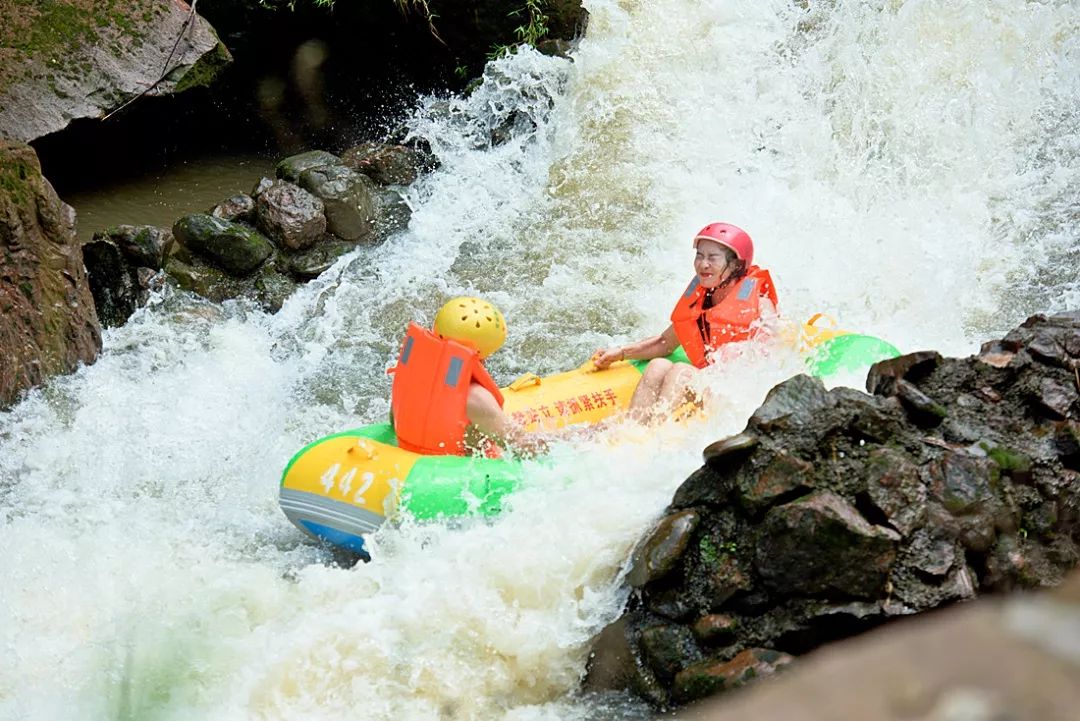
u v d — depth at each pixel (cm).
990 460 764
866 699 129
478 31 1842
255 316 1455
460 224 1633
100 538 1055
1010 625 129
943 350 1331
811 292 1448
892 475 755
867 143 1719
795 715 129
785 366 1091
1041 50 1770
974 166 1664
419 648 852
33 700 853
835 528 733
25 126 1491
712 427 1019
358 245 1575
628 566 841
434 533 942
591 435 1052
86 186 1703
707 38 1817
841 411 793
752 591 770
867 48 1792
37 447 1196
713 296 1145
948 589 725
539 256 1567
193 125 1855
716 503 806
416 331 1015
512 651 841
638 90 1769
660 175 1678
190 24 1645
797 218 1590
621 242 1582
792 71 1800
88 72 1553
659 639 791
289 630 891
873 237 1554
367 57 1928
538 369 1359
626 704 799
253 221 1548
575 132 1753
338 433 1055
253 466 1182
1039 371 833
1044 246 1525
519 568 868
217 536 1064
